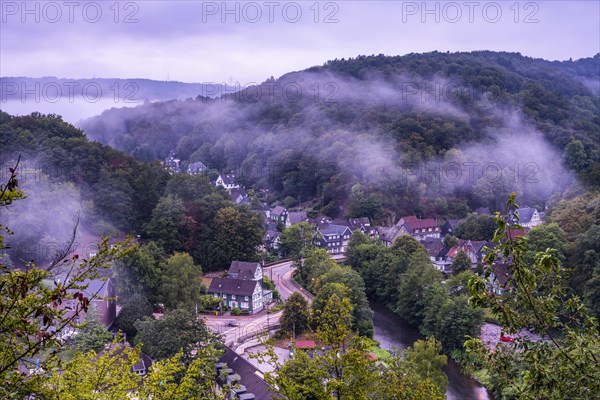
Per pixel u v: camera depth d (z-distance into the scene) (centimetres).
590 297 6775
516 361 1450
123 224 9256
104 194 9256
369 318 7138
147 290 7200
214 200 10094
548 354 1356
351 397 1941
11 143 9581
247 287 8000
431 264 8312
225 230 9656
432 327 6994
